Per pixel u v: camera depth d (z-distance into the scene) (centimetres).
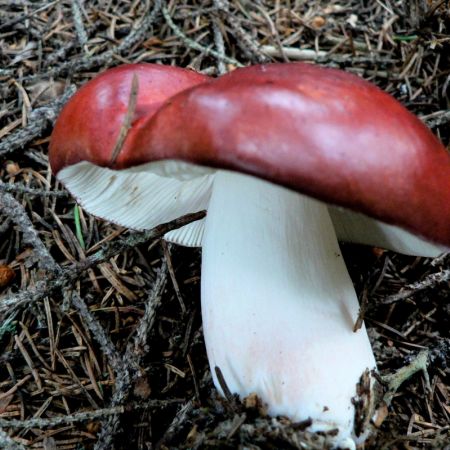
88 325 17
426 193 11
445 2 22
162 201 18
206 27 25
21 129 21
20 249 19
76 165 14
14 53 24
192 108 11
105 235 20
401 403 16
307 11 25
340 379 13
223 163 10
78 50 24
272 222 14
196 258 20
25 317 18
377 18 25
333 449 13
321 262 14
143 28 24
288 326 13
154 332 18
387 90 22
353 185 10
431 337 17
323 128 10
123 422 16
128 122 12
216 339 14
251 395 13
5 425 15
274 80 11
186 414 15
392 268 19
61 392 16
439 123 20
